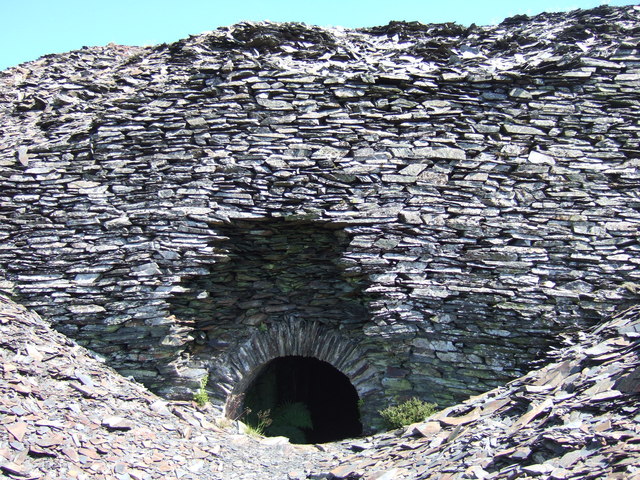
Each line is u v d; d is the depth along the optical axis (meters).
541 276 8.16
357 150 9.18
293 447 7.91
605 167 8.91
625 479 3.90
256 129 9.43
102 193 9.07
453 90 9.73
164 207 8.85
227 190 8.92
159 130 9.51
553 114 9.43
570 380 6.00
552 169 8.93
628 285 7.90
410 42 11.49
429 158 9.08
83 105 10.72
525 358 7.91
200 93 9.86
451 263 8.35
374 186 8.91
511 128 9.32
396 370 8.30
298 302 9.07
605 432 4.59
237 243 9.04
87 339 8.33
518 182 8.89
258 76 9.95
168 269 8.51
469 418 6.33
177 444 7.27
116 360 8.33
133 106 9.88
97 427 6.84
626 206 8.57
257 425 9.38
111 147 9.45
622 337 6.41
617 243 8.29
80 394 7.23
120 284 8.43
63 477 5.84
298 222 8.73
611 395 5.09
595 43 10.38
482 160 9.05
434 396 8.09
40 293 8.41
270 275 9.15
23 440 6.10
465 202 8.76
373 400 8.40
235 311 9.05
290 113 9.54
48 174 9.30
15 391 6.70
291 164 9.07
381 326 8.23
